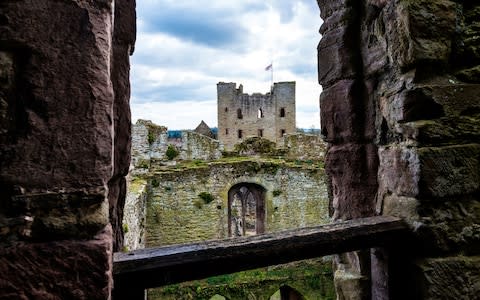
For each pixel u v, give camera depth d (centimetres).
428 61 200
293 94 3628
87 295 128
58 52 129
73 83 130
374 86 248
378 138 245
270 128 3666
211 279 1256
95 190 132
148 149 1459
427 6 202
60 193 128
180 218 1420
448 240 195
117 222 207
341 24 266
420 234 196
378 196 243
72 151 130
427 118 201
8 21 124
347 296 265
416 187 198
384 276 215
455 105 202
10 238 123
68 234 129
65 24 130
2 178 122
